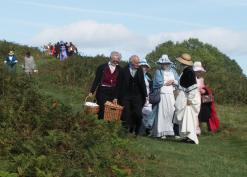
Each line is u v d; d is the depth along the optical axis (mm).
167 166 10547
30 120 10773
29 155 9047
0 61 13898
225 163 11727
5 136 9836
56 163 8883
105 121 12281
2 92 11984
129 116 13703
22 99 11492
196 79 15188
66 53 47000
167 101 14781
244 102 27219
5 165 8781
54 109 11578
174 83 14977
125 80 13727
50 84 25672
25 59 29016
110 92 13648
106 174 9117
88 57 31281
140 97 13844
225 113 21875
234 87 28312
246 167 11578
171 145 13492
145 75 15562
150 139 14172
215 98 26953
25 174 8367
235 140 15094
